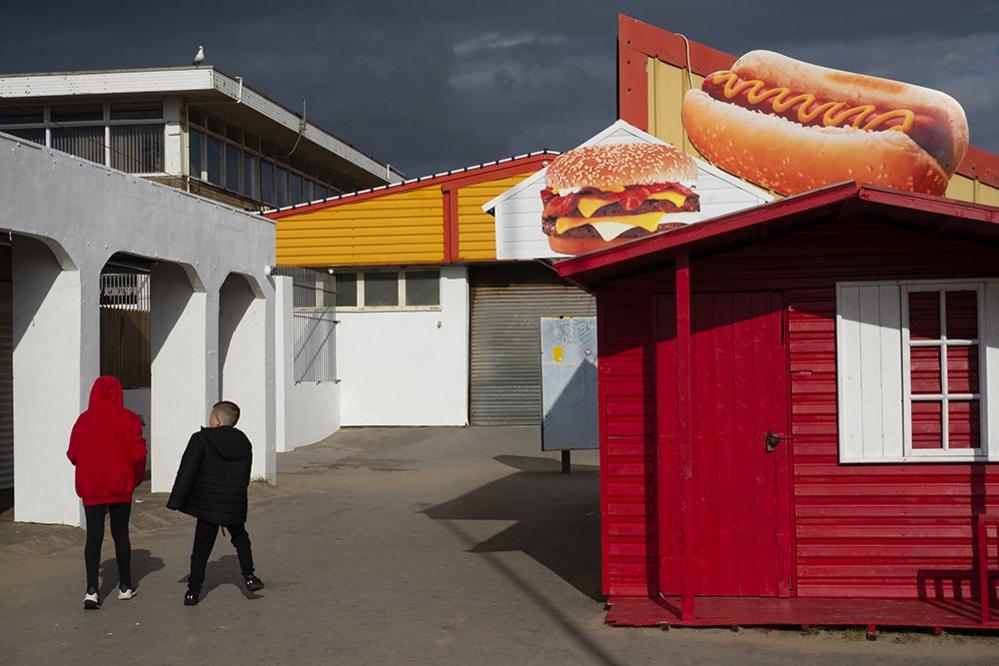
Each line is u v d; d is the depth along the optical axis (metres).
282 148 34.44
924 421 8.17
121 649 7.27
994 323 8.12
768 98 20.17
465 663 6.95
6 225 10.10
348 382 27.25
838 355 8.22
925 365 8.20
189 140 28.59
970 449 8.10
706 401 8.38
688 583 7.72
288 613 8.34
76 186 11.24
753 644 7.31
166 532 12.15
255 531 12.38
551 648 7.29
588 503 14.71
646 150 16.34
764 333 8.34
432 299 27.16
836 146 19.91
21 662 6.95
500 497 15.37
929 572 8.10
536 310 27.30
